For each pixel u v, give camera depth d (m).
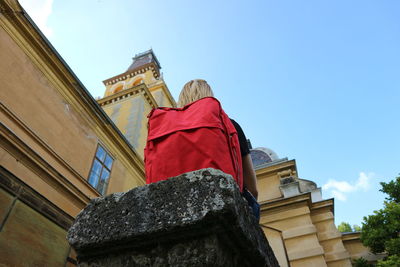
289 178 14.11
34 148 8.91
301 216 11.91
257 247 1.26
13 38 9.15
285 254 10.98
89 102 12.27
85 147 11.66
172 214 1.12
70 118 11.12
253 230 1.29
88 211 1.32
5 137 7.77
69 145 10.69
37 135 9.20
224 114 1.75
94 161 12.09
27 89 9.26
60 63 10.82
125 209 1.24
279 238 11.47
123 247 1.19
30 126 9.00
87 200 10.77
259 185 14.91
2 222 7.00
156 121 1.78
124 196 1.29
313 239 11.01
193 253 1.06
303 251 10.77
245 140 2.02
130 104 20.39
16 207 7.49
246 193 1.83
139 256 1.16
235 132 1.72
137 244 1.17
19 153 8.17
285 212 12.26
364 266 11.56
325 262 10.35
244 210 1.25
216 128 1.56
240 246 1.20
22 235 7.49
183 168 1.47
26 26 9.53
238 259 1.22
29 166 8.46
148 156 1.66
